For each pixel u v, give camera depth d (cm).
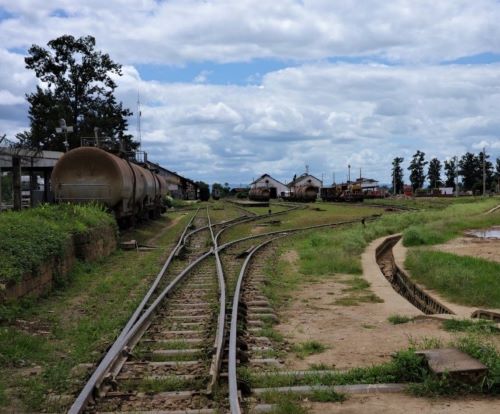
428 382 627
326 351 818
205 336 879
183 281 1403
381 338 884
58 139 5812
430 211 4397
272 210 5531
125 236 2489
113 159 2297
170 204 6159
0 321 920
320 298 1241
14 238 1214
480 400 604
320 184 15625
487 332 862
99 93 6231
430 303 1289
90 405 601
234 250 2172
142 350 796
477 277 1373
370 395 627
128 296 1227
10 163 2817
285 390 632
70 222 1617
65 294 1234
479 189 13412
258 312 1066
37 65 6000
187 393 631
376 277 1514
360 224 3447
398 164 16562
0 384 661
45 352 804
